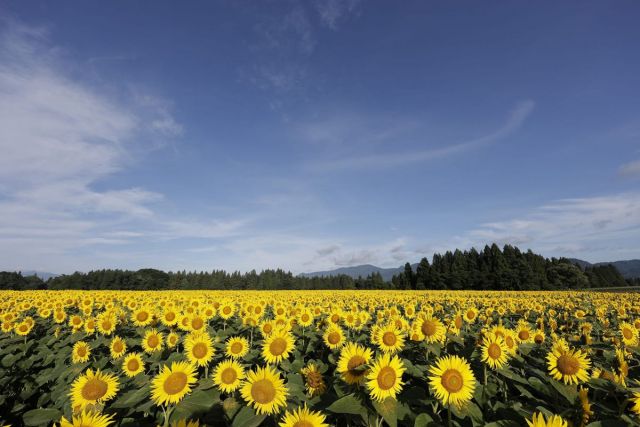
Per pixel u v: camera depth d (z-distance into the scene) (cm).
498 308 2305
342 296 4191
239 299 2892
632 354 891
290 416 456
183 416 540
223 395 730
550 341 1049
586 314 2180
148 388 586
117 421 590
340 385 547
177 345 1110
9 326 1475
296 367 813
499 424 432
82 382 635
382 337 780
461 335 966
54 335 1440
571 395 536
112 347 1003
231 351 872
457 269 11644
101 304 2431
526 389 634
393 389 473
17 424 880
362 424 531
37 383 998
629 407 538
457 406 498
